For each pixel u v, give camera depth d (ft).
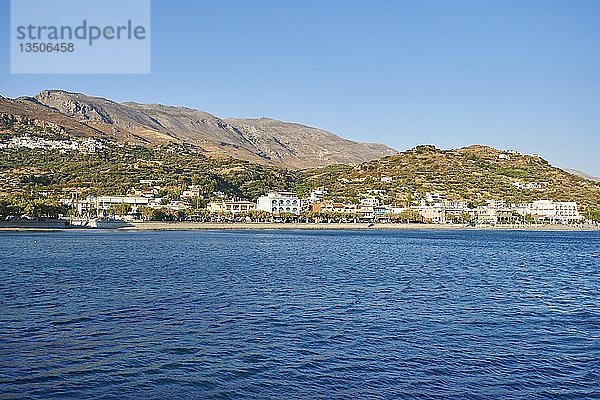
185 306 182.29
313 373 115.34
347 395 104.32
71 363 118.83
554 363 123.13
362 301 197.47
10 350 126.93
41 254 370.73
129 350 128.77
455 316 171.94
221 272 283.38
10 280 239.71
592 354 130.21
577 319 169.07
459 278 274.98
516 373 116.57
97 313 168.55
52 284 228.63
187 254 398.83
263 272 286.87
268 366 119.14
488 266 344.90
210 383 109.19
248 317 165.89
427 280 264.11
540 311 182.09
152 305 183.21
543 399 103.71
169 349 130.00
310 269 307.17
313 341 139.03
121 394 103.45
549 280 272.10
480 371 117.60
